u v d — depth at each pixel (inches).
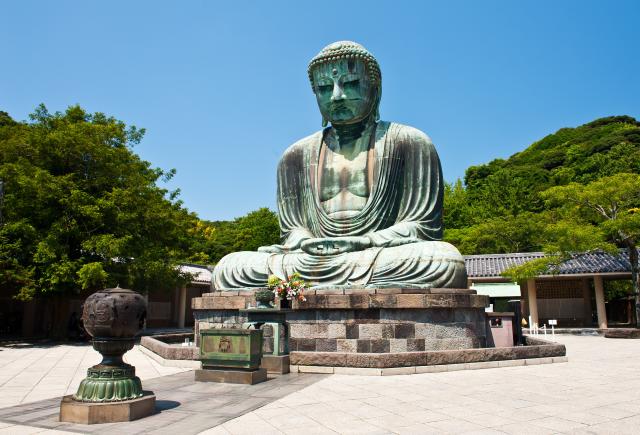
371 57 621.6
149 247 966.4
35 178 834.8
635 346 734.5
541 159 2506.2
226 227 2354.8
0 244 844.0
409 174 609.3
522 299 1295.5
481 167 2481.5
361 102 617.0
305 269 540.4
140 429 247.1
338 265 530.6
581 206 1087.6
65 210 876.0
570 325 1263.5
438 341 475.5
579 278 1220.5
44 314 1161.4
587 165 2017.7
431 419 265.6
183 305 1425.9
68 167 934.4
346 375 420.8
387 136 617.6
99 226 906.1
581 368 463.5
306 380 394.0
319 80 625.9
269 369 425.1
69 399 274.2
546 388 356.8
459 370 448.5
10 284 1019.3
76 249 919.0
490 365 465.7
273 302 480.7
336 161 633.6
